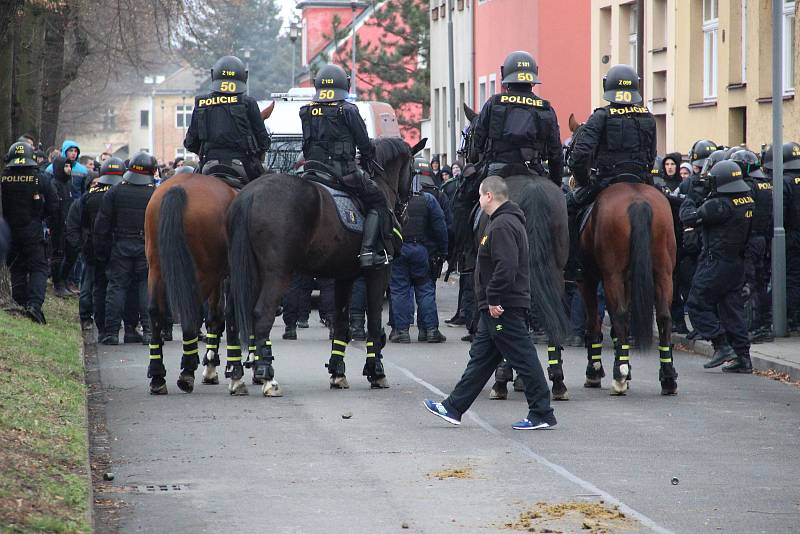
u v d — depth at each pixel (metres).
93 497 10.07
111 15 40.25
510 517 9.59
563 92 49.03
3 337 17.08
